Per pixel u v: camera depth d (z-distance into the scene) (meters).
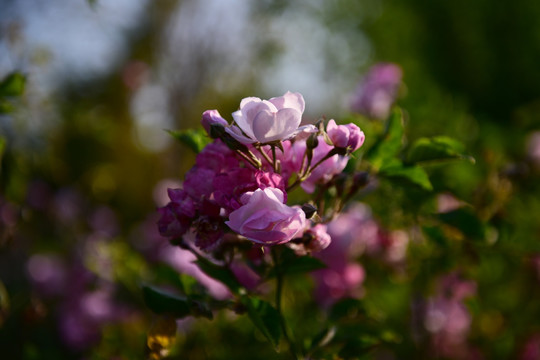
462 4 4.50
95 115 1.75
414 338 1.02
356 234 0.86
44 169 1.13
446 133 1.12
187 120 3.87
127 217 2.99
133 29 3.64
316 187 0.63
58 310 1.53
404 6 4.59
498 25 4.52
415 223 0.86
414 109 1.21
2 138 0.80
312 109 4.36
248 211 0.51
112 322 1.29
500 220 0.88
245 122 0.54
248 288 0.72
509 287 1.15
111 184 2.38
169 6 3.84
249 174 0.54
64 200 1.91
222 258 0.61
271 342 0.57
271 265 0.63
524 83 4.47
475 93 4.55
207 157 0.57
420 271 0.96
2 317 0.88
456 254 0.91
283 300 0.95
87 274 1.47
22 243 1.79
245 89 4.02
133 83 3.15
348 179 0.60
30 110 1.03
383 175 0.67
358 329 0.70
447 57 4.58
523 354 1.13
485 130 1.31
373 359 0.86
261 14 4.02
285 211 0.51
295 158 0.58
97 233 1.94
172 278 0.73
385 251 0.95
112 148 2.84
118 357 1.04
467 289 1.05
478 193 0.89
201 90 3.98
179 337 0.86
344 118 0.76
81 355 1.36
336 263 0.84
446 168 0.96
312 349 0.65
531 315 1.14
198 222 0.54
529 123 1.30
